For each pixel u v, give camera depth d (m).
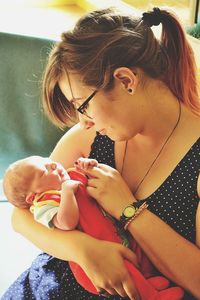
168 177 1.14
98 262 1.08
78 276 1.15
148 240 1.09
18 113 1.96
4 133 1.96
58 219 1.12
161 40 1.11
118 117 1.09
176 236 1.08
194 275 1.07
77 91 1.08
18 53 1.91
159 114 1.13
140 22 1.09
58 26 2.37
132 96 1.07
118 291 1.08
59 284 1.22
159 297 1.10
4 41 1.90
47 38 1.89
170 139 1.16
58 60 1.07
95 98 1.06
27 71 1.92
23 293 1.24
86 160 1.18
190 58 1.13
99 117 1.09
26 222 1.23
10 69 1.92
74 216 1.12
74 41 1.06
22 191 1.21
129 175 1.22
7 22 2.39
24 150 1.97
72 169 1.23
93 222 1.14
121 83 1.06
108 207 1.12
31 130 1.97
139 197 1.19
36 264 1.32
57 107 1.16
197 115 1.15
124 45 1.04
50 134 1.98
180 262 1.07
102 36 1.05
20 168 1.20
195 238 1.12
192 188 1.12
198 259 1.07
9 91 1.94
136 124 1.11
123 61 1.05
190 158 1.13
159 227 1.09
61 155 1.33
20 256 1.59
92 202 1.16
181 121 1.14
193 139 1.13
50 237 1.16
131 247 1.14
